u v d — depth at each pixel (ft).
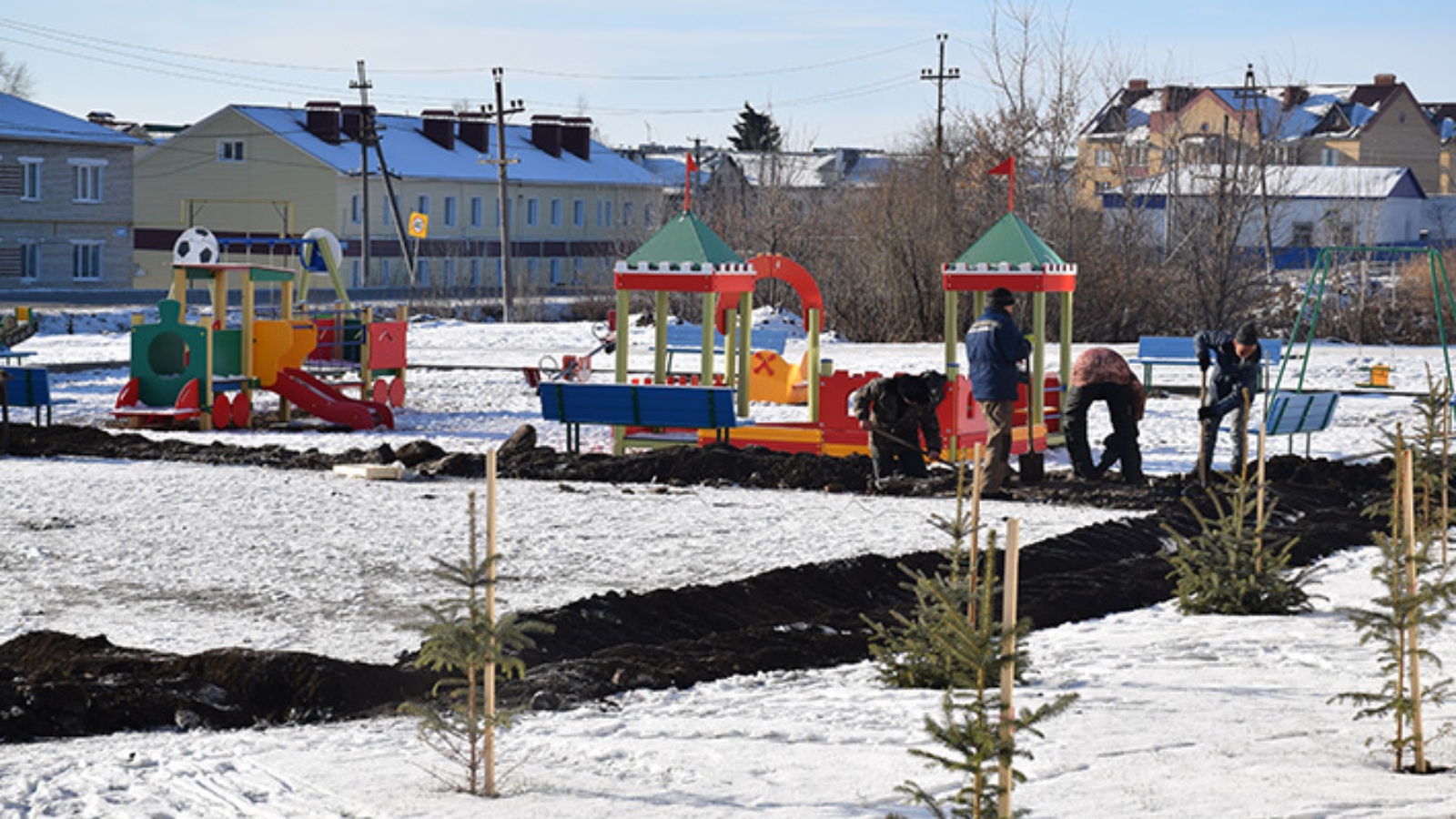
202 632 30.73
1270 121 228.22
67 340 142.20
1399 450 21.91
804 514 48.03
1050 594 34.27
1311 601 34.76
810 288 72.79
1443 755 19.92
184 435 75.46
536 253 293.64
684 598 32.96
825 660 29.48
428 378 111.04
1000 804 15.39
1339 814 16.96
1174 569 38.01
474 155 290.97
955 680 24.95
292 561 38.96
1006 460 52.54
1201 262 179.73
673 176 359.46
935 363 124.47
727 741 21.33
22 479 54.95
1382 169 314.35
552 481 56.24
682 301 188.65
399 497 50.90
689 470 57.00
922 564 38.11
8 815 17.99
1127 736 20.90
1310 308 171.63
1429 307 173.17
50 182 230.68
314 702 24.77
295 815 17.78
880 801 18.01
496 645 19.10
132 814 17.90
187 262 81.05
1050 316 170.60
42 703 23.79
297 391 80.43
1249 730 21.34
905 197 177.27
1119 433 55.11
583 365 103.86
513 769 19.92
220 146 266.16
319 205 260.42
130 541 41.70
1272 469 56.08
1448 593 20.27
